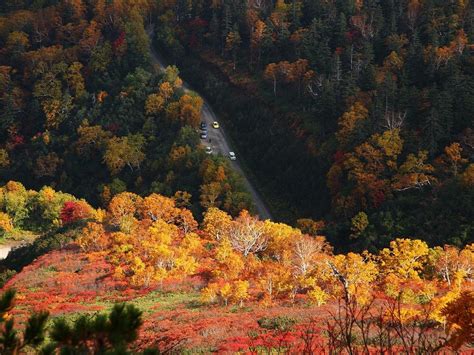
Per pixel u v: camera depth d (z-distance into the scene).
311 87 124.56
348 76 115.44
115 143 128.25
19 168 144.50
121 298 53.97
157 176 120.75
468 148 88.12
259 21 148.62
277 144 122.25
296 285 48.25
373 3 148.75
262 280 49.16
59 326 8.07
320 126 116.00
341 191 96.94
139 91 143.25
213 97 152.25
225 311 44.22
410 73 112.62
